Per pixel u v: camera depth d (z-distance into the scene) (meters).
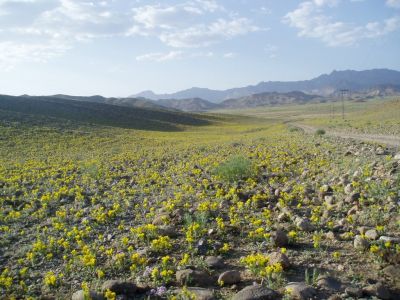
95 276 7.36
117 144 48.88
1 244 9.67
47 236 10.05
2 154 37.28
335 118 114.81
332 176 13.98
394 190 10.30
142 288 6.55
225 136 65.56
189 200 12.62
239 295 5.80
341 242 7.93
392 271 6.36
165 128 94.81
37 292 6.98
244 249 8.12
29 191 16.16
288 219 9.70
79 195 14.16
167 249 8.27
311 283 6.23
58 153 38.44
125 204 12.90
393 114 83.44
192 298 5.90
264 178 15.59
